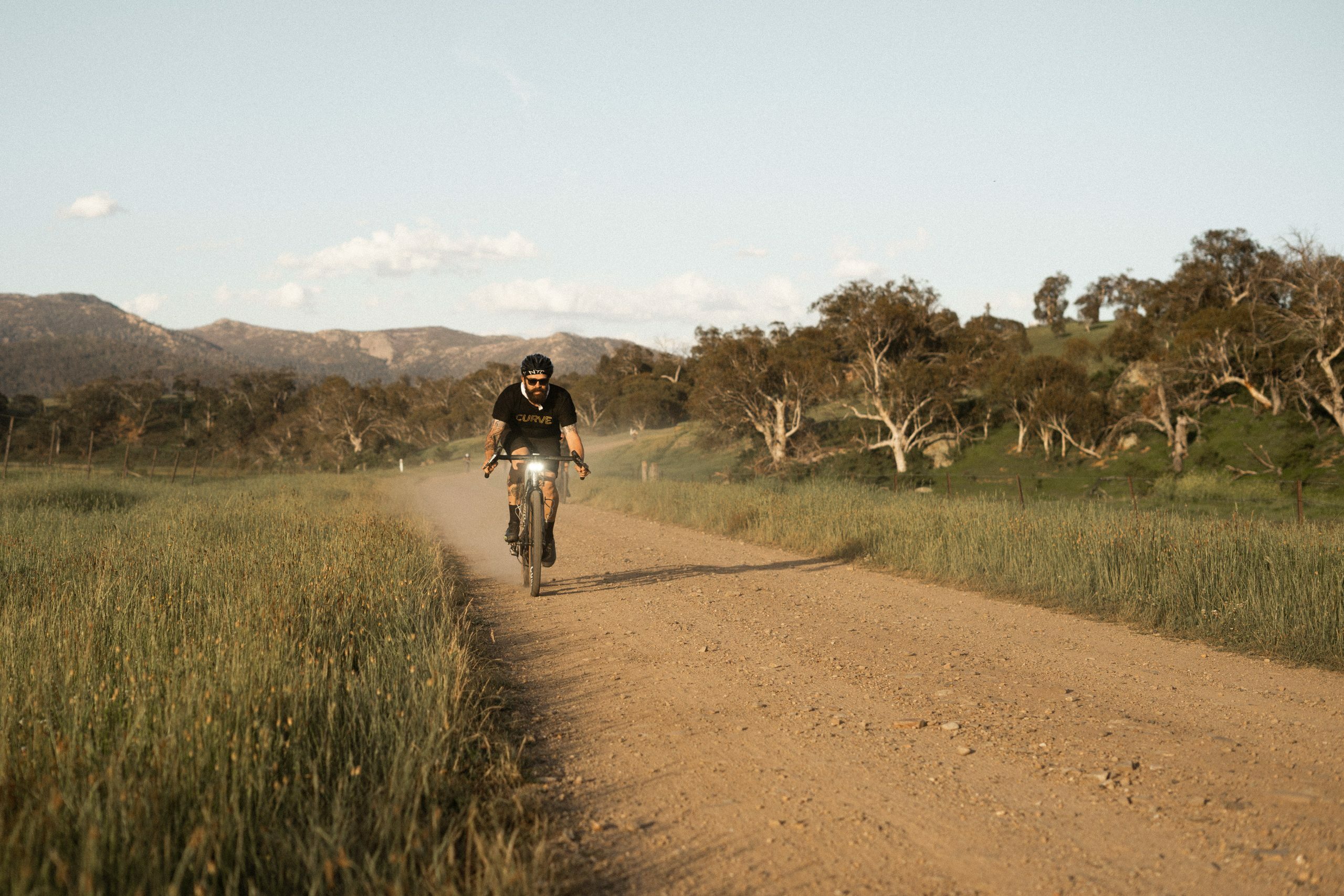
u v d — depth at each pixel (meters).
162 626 5.04
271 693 3.66
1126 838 2.95
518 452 8.12
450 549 12.70
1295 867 2.66
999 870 2.75
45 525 12.52
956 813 3.22
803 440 64.12
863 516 12.27
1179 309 70.25
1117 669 5.42
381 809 2.86
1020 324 97.06
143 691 3.68
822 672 5.44
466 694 4.44
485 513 20.61
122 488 23.94
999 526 9.94
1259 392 54.62
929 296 64.31
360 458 115.94
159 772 2.90
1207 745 3.91
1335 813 3.06
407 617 5.71
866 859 2.84
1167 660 5.62
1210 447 52.44
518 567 10.66
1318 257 50.06
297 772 3.00
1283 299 66.44
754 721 4.42
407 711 3.87
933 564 9.54
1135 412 57.62
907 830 3.08
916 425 63.72
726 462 67.25
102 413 158.12
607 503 21.69
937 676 5.32
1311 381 49.44
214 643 4.54
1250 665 5.46
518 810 3.15
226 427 151.38
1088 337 110.00
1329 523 8.72
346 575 6.93
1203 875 2.65
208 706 3.43
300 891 2.49
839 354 67.62
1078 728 4.24
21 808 2.67
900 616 7.33
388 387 158.88
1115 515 10.43
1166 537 8.22
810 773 3.67
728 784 3.55
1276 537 7.64
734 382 61.59
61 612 5.54
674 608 7.68
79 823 2.46
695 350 77.75
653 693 4.97
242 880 2.51
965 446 63.97
